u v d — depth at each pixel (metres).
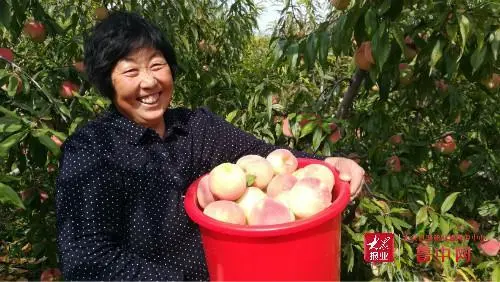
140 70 1.26
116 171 1.24
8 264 2.69
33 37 2.23
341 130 2.14
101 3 2.90
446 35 1.81
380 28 1.65
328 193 1.21
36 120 1.67
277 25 2.59
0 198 1.09
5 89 1.82
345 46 1.83
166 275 1.21
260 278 1.10
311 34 1.91
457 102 2.25
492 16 1.75
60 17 3.20
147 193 1.29
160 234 1.30
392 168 2.19
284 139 2.38
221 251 1.12
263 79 2.65
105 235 1.20
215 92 3.12
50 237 2.16
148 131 1.31
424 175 2.64
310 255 1.10
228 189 1.23
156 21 2.67
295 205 1.18
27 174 2.19
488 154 2.45
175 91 3.35
